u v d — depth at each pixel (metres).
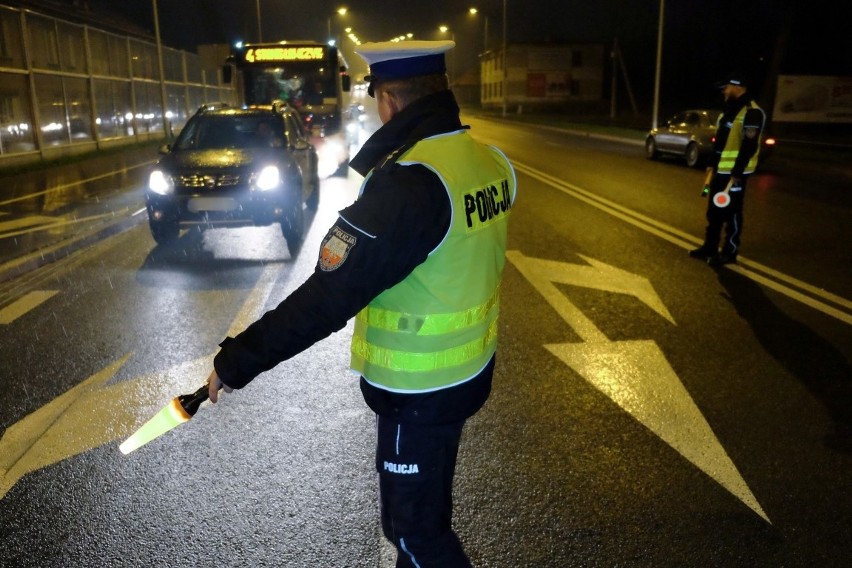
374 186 1.96
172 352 5.61
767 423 4.32
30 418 4.47
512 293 7.14
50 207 12.61
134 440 2.09
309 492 3.61
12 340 5.93
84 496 3.59
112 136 26.70
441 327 2.07
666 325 6.14
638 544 3.18
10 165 18.69
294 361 5.40
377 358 2.12
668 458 3.91
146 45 31.22
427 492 2.21
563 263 8.37
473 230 2.05
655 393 4.75
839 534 3.24
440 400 2.12
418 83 2.06
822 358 5.38
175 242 10.02
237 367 1.98
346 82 19.38
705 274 7.82
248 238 10.24
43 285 7.75
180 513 3.43
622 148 25.94
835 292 7.12
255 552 3.13
